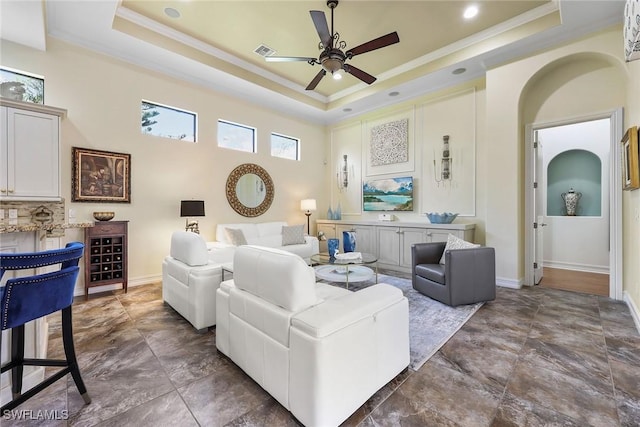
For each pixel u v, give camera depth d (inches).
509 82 148.6
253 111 209.9
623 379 69.3
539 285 153.9
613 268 129.0
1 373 54.6
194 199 178.7
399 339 69.2
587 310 115.3
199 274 96.1
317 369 50.5
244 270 71.4
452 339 90.7
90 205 139.3
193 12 130.2
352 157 243.4
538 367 74.7
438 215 178.2
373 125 227.6
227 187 195.3
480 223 171.8
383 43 107.3
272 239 201.0
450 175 184.4
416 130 201.2
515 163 146.9
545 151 212.1
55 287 54.6
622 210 125.6
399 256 189.2
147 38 138.4
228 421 56.2
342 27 138.9
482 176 170.9
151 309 118.6
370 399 62.5
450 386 67.0
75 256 58.2
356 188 240.5
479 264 122.3
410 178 202.1
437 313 112.7
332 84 205.8
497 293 139.0
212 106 186.7
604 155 191.8
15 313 48.8
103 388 66.5
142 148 157.4
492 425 54.8
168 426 55.0
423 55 166.1
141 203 156.9
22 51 122.6
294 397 55.0
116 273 141.3
